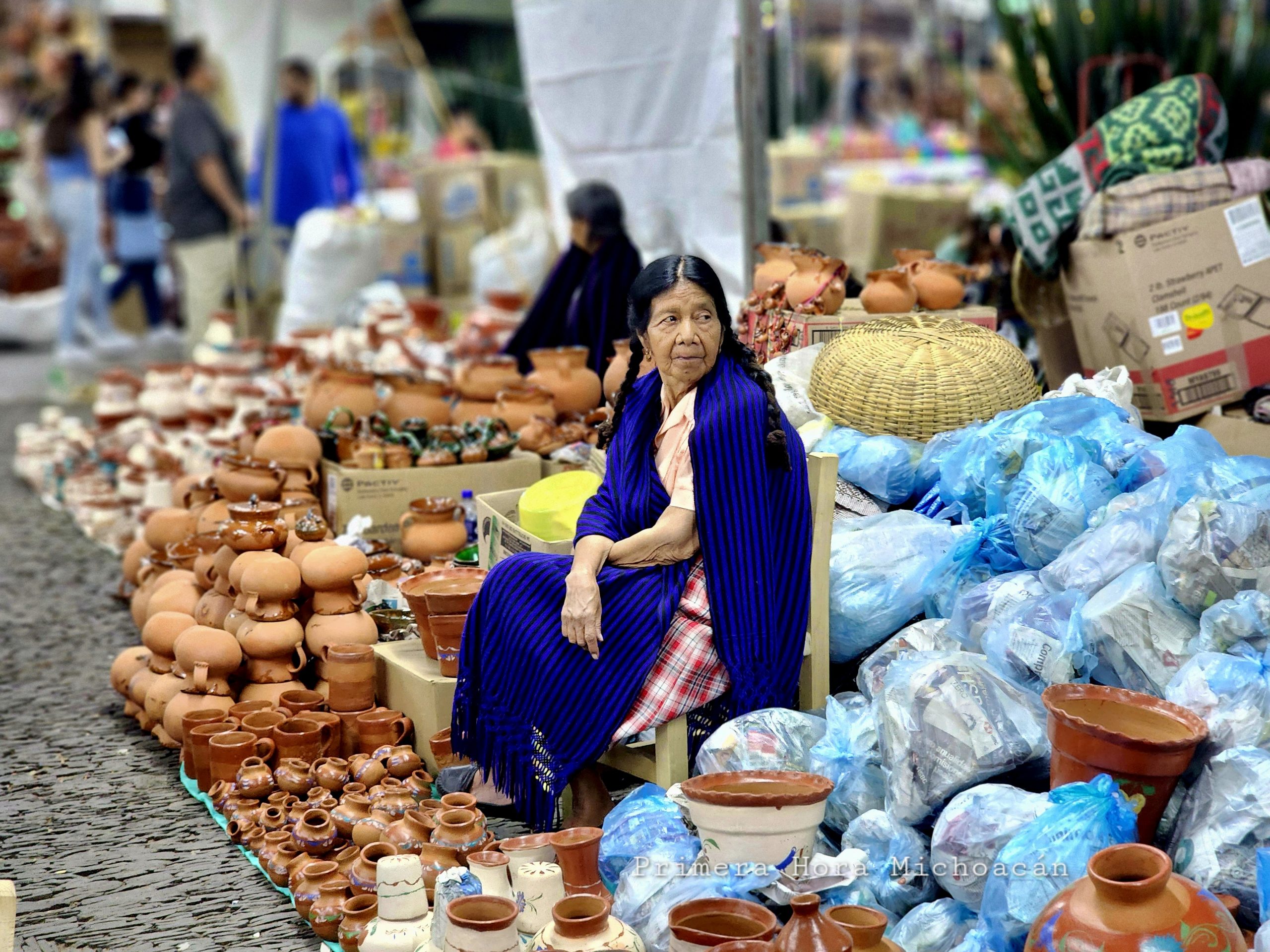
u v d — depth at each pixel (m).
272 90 10.51
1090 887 2.49
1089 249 4.87
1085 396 3.99
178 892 3.45
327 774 3.71
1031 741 2.96
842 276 4.88
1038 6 7.66
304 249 10.01
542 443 5.28
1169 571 3.11
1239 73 7.30
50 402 11.11
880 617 3.67
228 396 7.07
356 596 4.31
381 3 14.24
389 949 2.93
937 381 4.18
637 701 3.39
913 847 2.99
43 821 3.86
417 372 6.82
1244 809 2.66
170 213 10.89
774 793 2.97
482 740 3.57
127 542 6.78
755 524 3.44
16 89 17.27
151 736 4.52
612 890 3.18
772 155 12.16
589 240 6.19
